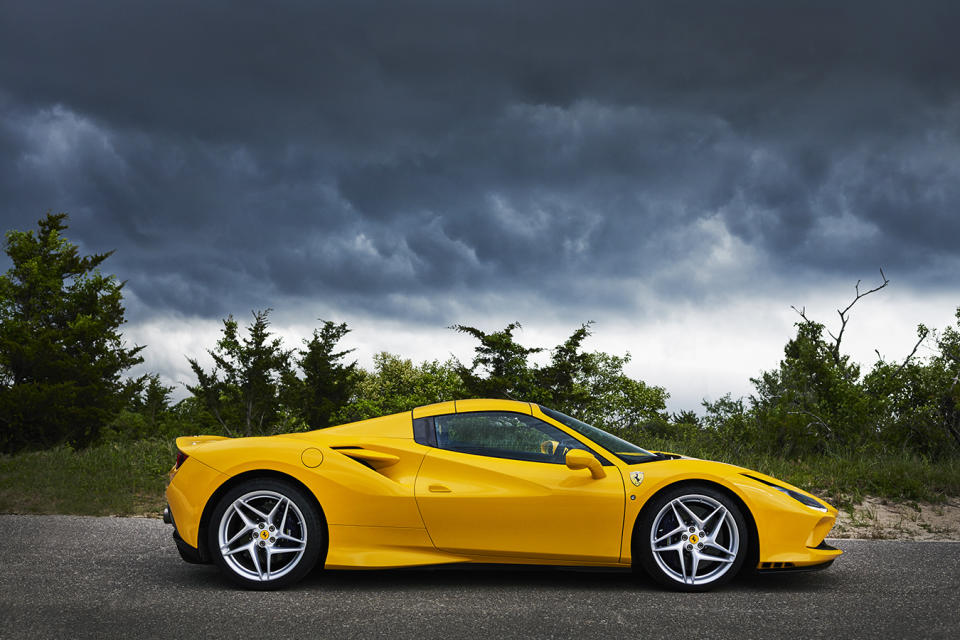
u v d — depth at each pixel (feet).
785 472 31.71
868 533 22.82
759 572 16.39
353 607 12.89
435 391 51.26
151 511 24.76
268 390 46.78
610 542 14.69
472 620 12.12
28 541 18.56
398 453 15.19
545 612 12.72
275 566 14.60
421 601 13.42
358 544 14.61
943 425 40.01
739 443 39.11
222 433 47.39
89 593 13.46
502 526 14.62
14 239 86.74
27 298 86.28
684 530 14.75
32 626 11.26
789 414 40.34
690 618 12.42
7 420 60.44
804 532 14.98
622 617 12.44
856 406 40.50
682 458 16.20
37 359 68.95
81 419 65.21
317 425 58.85
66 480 28.53
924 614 12.75
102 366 75.25
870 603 13.57
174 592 13.74
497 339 42.78
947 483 29.07
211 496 14.56
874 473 29.81
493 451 15.31
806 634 11.46
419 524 14.64
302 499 14.43
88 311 86.63
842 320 56.59
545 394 42.37
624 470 15.03
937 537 22.56
